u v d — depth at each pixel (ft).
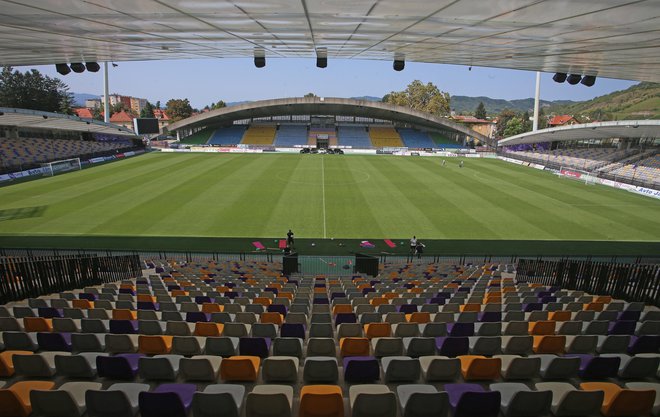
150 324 25.46
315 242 73.51
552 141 207.31
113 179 129.18
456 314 30.37
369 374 19.63
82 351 23.24
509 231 81.30
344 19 21.98
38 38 26.86
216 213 90.17
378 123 283.38
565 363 19.60
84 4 17.57
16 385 17.33
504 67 47.78
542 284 50.98
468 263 65.16
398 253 69.21
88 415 15.56
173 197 104.22
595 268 45.78
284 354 22.86
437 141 262.67
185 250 68.80
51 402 15.10
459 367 19.58
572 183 138.82
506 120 445.78
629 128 141.59
